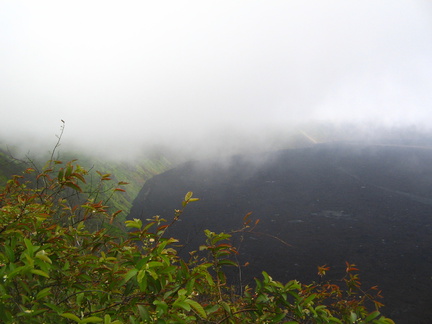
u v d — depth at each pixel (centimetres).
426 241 16612
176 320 350
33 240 461
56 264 438
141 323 368
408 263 14238
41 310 352
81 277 435
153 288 373
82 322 313
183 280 394
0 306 329
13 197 539
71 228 516
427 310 10494
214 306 431
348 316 574
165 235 17000
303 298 457
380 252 15525
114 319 376
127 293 379
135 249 454
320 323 445
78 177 486
